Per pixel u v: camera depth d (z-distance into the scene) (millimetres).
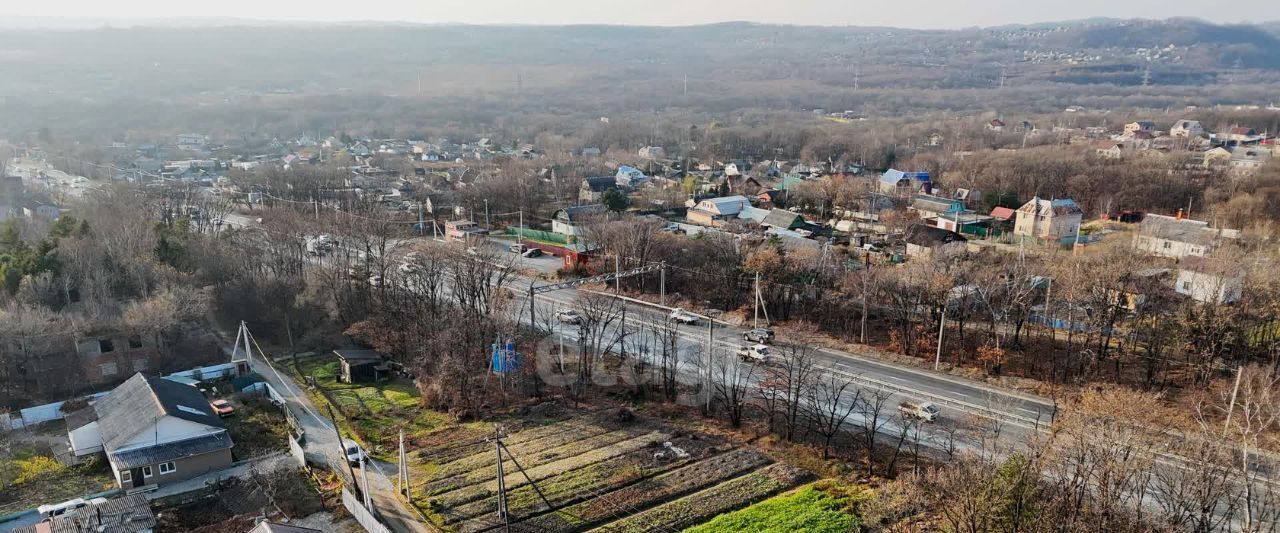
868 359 88812
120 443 66688
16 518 61062
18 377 85062
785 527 57219
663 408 79250
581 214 151375
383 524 58812
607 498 61875
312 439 74688
